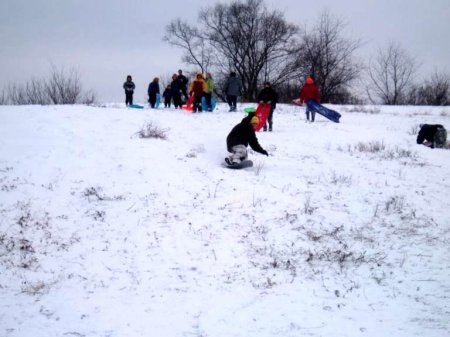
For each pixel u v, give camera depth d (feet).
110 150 33.78
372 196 28.66
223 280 19.07
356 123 58.75
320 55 153.38
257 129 48.11
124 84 68.80
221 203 26.21
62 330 15.47
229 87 65.16
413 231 23.99
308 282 19.06
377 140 45.93
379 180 31.89
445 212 26.55
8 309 16.66
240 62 167.63
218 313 16.62
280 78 164.14
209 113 61.05
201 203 26.12
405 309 16.89
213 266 20.16
